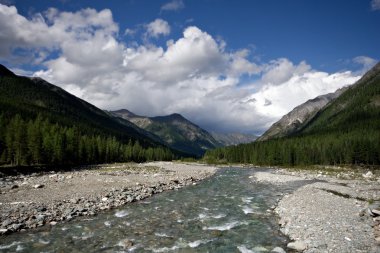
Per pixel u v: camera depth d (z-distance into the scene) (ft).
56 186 130.11
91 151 358.02
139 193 122.31
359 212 79.41
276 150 395.75
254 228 74.33
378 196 111.24
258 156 433.48
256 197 120.57
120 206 100.63
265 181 179.73
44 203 93.81
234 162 483.92
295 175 222.28
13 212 81.30
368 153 335.47
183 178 183.32
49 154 271.08
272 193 130.41
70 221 79.77
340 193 119.24
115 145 436.76
